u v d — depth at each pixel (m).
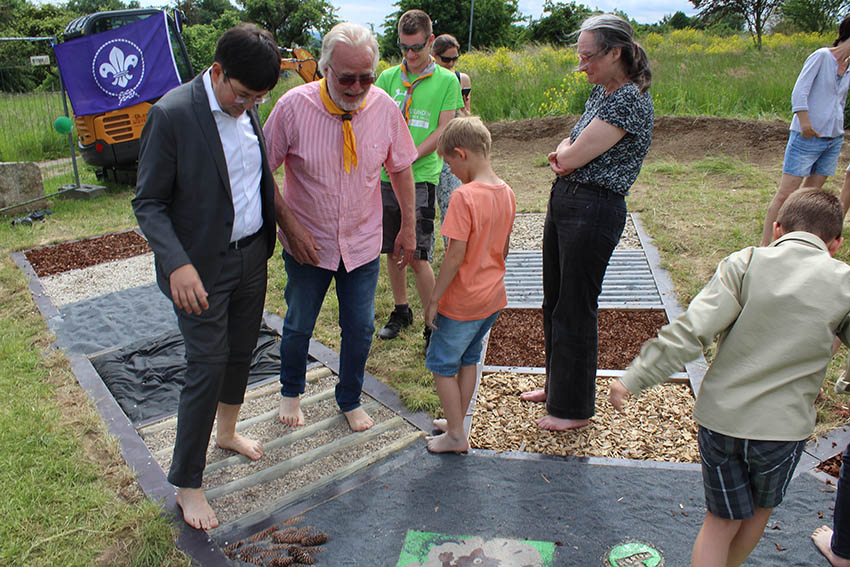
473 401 3.69
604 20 2.74
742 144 9.46
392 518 2.77
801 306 1.94
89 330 4.74
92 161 9.64
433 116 4.21
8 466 3.06
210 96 2.41
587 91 12.44
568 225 3.00
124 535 2.67
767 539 2.56
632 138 2.85
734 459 2.05
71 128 8.92
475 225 2.83
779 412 1.96
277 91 15.05
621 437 3.30
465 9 47.94
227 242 2.56
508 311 4.86
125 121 9.50
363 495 2.92
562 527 2.68
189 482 2.67
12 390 3.81
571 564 2.48
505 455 3.18
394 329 4.51
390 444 3.30
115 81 9.11
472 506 2.82
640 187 7.70
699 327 1.95
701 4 27.83
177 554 2.56
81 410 3.61
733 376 2.02
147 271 6.05
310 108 2.84
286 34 49.38
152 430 3.49
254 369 4.19
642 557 2.50
